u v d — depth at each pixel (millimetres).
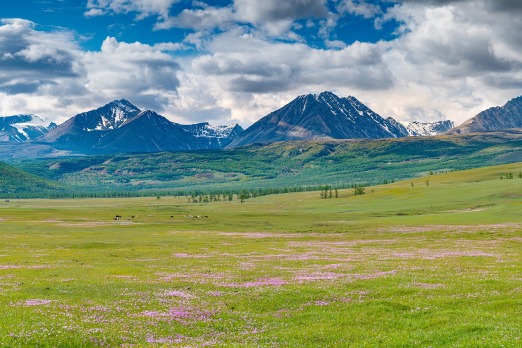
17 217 174000
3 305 32031
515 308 29469
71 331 25406
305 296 35312
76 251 72812
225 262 59094
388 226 123125
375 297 34844
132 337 24906
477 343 21484
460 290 36000
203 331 26641
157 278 45875
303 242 88125
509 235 89688
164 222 160875
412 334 24453
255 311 31688
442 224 122812
